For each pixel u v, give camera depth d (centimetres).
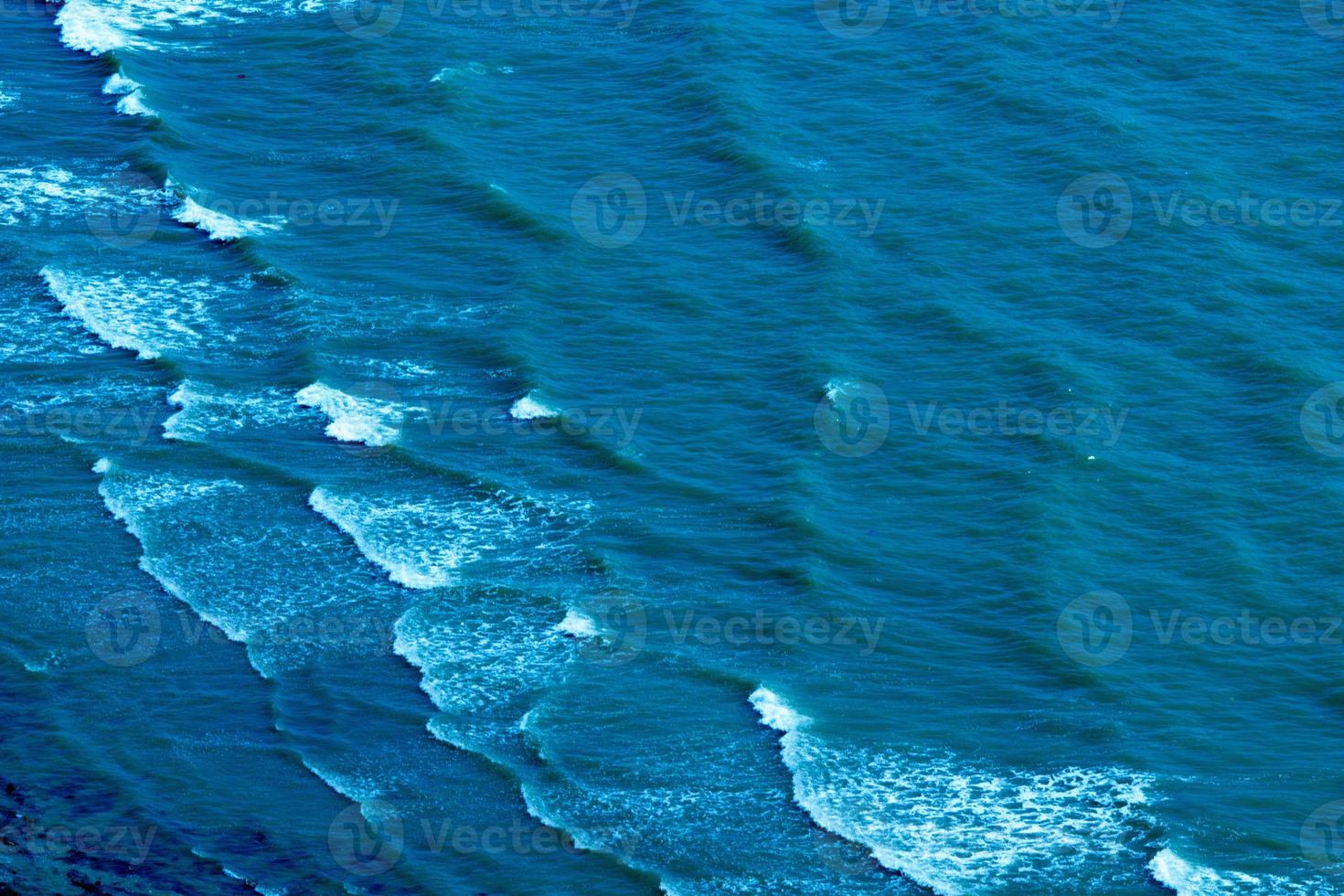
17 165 7094
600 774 4534
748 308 6431
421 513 5472
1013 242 6738
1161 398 5978
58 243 6662
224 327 6288
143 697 4756
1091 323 6344
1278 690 4847
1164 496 5559
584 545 5344
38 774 4478
